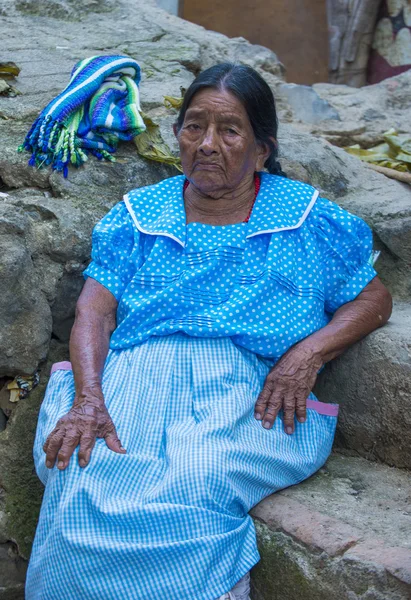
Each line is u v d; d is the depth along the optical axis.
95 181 3.06
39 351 2.70
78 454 2.20
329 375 2.75
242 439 2.31
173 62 4.37
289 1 5.98
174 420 2.36
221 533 2.12
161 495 2.14
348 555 2.10
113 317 2.59
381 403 2.60
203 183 2.53
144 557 2.06
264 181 2.71
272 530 2.26
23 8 4.88
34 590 2.19
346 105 4.88
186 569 2.07
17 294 2.62
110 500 2.14
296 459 2.40
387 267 3.18
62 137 3.06
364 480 2.51
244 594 2.19
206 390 2.38
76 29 4.78
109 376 2.42
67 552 2.08
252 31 6.02
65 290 2.82
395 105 5.02
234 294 2.51
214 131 2.50
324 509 2.31
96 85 3.19
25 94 3.59
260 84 2.56
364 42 5.99
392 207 3.28
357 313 2.61
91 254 2.70
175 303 2.48
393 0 5.87
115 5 5.11
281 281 2.52
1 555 2.62
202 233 2.57
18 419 2.71
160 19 5.11
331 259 2.64
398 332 2.62
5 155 3.10
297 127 4.51
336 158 3.67
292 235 2.60
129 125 3.15
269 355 2.49
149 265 2.55
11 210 2.75
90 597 2.08
